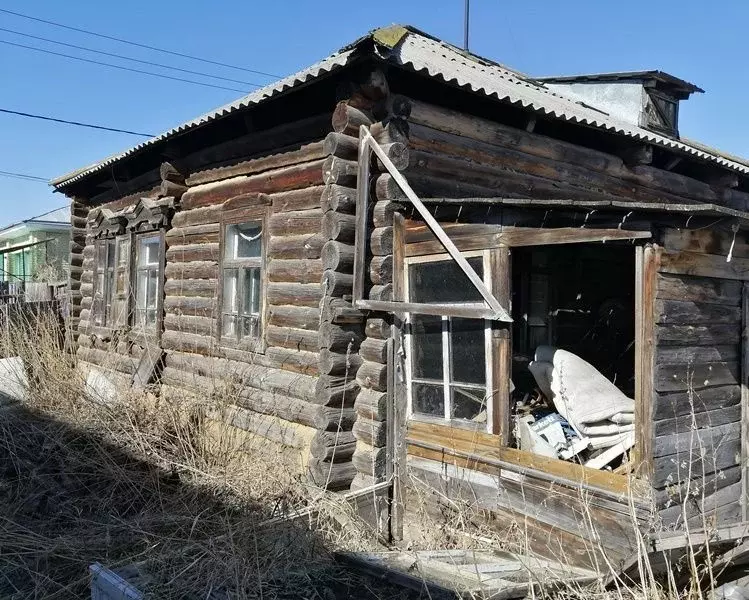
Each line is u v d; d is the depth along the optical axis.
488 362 4.97
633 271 8.64
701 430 4.42
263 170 6.63
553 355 5.52
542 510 4.59
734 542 3.24
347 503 4.90
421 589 3.73
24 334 8.03
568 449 5.00
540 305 7.82
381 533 5.19
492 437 4.95
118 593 3.60
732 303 4.75
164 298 8.20
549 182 6.71
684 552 3.29
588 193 7.09
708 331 4.51
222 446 5.84
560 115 5.87
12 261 27.42
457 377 5.20
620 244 4.46
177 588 3.63
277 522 4.44
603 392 5.09
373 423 5.45
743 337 4.83
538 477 4.61
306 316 5.94
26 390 7.52
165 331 8.11
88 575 4.07
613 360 8.05
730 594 3.43
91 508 5.18
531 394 6.61
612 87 10.46
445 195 5.79
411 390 5.54
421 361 5.46
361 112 5.43
